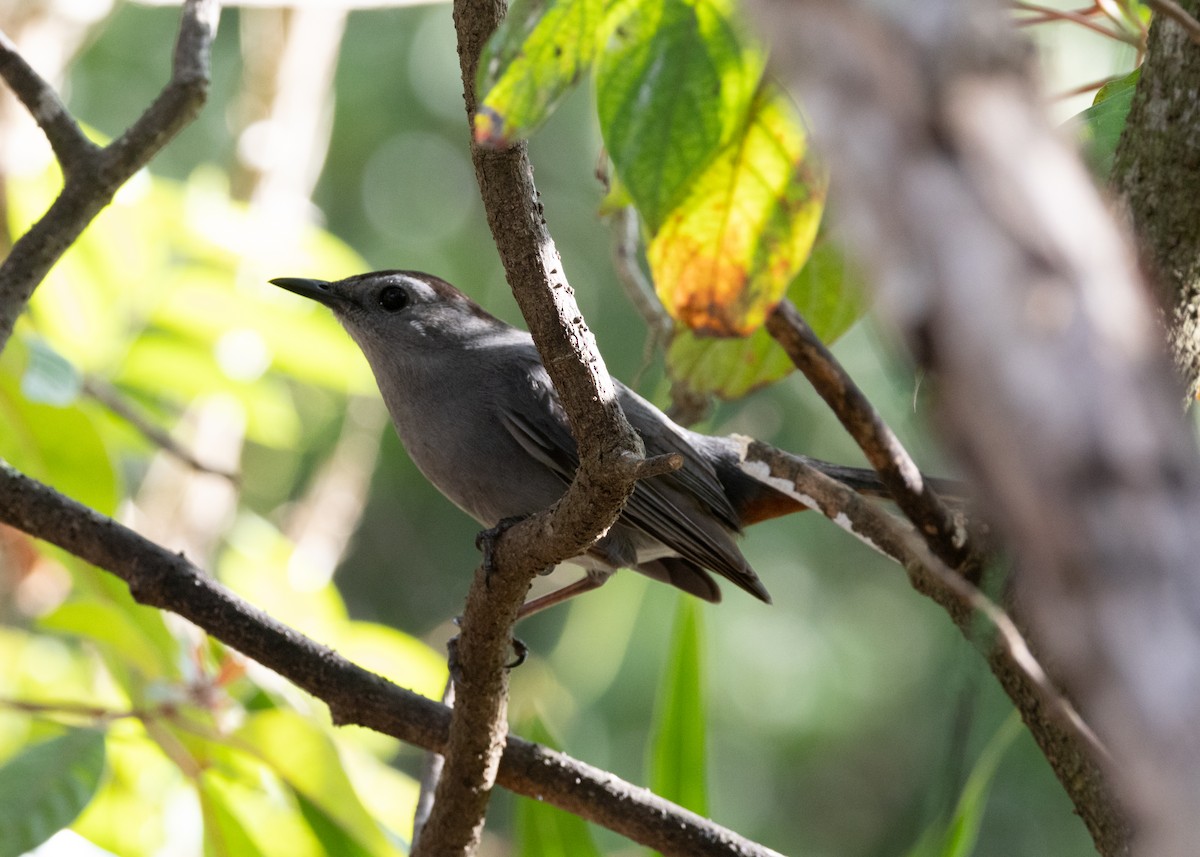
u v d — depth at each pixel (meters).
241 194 10.74
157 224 8.14
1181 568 1.48
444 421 8.18
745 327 5.14
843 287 6.17
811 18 1.72
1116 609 1.48
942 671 13.94
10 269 5.64
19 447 6.98
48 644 9.17
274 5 8.55
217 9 6.19
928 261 1.59
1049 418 1.52
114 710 6.62
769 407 12.40
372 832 6.07
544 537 4.68
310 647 5.63
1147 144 4.70
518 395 8.02
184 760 6.30
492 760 5.44
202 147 15.92
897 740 14.08
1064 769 4.77
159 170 15.56
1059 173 1.63
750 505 8.83
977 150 1.62
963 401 1.55
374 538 16.44
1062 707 3.55
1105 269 1.59
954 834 5.84
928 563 4.24
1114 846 4.61
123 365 8.53
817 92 1.70
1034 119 1.66
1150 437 1.52
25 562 9.47
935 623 14.31
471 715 5.30
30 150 8.57
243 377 8.71
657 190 4.12
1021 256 1.58
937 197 1.61
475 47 4.16
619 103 3.97
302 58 10.92
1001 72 1.67
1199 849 1.42
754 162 4.77
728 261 5.02
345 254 9.02
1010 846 11.72
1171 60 4.66
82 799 5.68
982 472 1.55
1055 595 1.51
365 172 16.16
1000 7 1.73
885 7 1.68
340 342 8.81
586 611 12.14
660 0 3.82
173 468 10.52
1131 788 1.47
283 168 10.81
